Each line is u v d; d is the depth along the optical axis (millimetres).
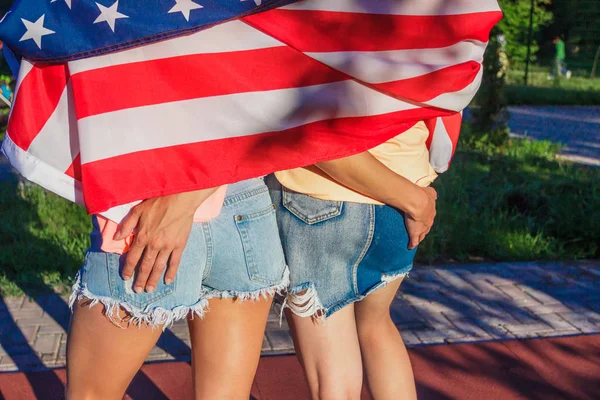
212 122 1976
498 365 4008
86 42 1922
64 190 2023
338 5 2016
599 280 5289
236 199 2186
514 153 9828
